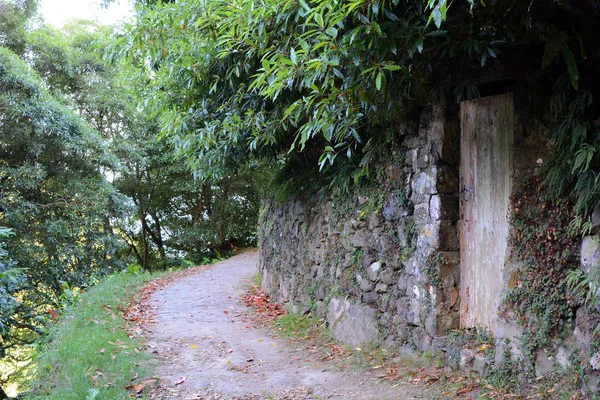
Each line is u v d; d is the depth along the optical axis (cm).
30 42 1462
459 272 448
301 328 644
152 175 1959
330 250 634
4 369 1319
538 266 351
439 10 248
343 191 603
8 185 1216
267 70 355
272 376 462
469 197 436
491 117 412
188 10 469
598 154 304
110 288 880
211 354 541
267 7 360
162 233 2166
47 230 1234
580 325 320
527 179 367
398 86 391
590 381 308
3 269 1023
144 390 417
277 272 855
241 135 613
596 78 315
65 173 1325
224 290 977
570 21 303
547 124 356
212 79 604
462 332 433
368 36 305
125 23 530
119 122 1744
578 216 322
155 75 638
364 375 449
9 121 1158
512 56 376
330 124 393
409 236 490
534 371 348
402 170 499
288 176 797
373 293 543
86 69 1647
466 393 372
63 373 430
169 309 795
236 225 1972
